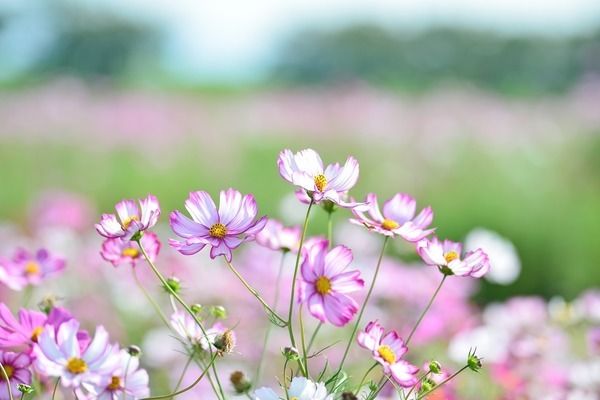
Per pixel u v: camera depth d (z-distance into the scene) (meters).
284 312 3.89
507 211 7.99
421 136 11.42
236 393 1.96
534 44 38.03
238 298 4.06
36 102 13.48
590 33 35.91
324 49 44.62
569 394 3.09
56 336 1.72
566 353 3.76
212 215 1.76
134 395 1.77
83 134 11.73
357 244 4.67
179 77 37.41
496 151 10.96
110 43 41.19
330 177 1.78
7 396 1.78
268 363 3.60
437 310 4.05
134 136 11.79
